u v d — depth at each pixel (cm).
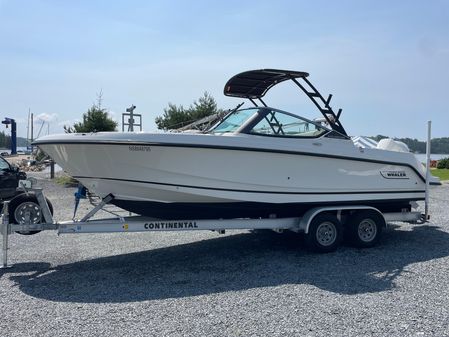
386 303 425
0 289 490
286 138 626
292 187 631
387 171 696
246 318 392
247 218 636
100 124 2252
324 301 434
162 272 556
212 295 459
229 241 741
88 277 536
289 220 651
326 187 652
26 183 566
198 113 2117
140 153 553
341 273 535
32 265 594
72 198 1295
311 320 385
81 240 756
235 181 601
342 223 677
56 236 788
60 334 362
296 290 470
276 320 386
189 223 599
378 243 688
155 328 372
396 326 370
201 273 548
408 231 796
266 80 711
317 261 595
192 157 571
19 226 566
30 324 386
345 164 662
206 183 591
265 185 616
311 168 640
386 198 697
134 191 583
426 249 655
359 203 679
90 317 401
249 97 782
